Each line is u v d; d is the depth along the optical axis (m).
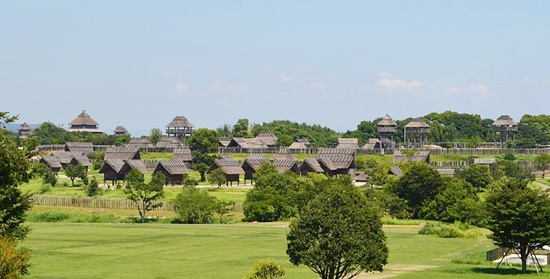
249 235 124.50
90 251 104.38
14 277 53.88
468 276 83.94
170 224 146.00
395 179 167.25
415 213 159.25
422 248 111.62
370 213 71.69
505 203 90.38
